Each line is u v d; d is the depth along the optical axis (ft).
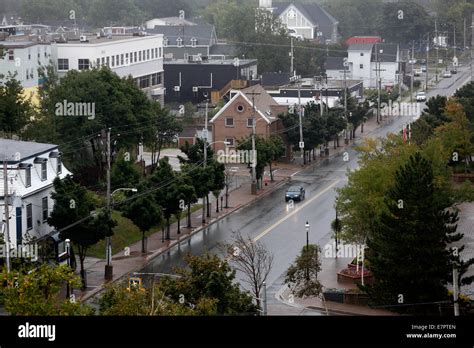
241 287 284.20
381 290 262.26
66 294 274.57
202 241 350.02
